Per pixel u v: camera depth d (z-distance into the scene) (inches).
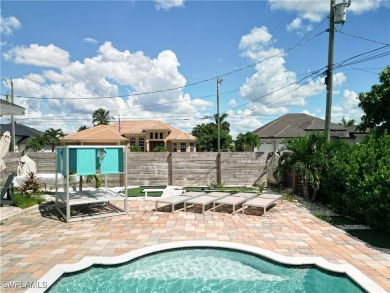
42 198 431.2
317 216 351.3
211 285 198.7
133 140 1411.2
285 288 194.1
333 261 215.2
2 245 245.9
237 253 238.7
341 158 368.2
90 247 242.5
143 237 269.0
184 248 243.9
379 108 474.6
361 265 207.8
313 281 201.0
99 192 404.2
